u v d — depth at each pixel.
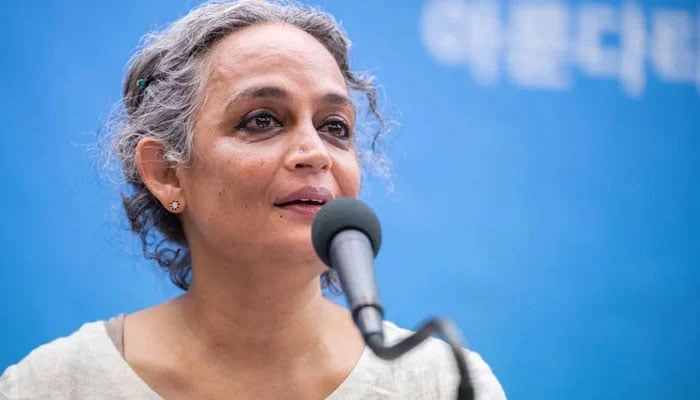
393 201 9.42
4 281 8.62
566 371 9.66
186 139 5.25
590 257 9.85
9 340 8.60
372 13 9.48
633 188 10.02
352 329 5.56
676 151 10.16
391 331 5.66
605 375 9.78
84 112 8.86
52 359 5.35
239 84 5.12
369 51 9.45
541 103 9.84
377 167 6.35
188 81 5.32
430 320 3.48
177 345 5.31
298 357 5.30
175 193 5.38
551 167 9.83
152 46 5.63
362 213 4.08
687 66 10.23
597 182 9.93
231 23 5.36
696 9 10.25
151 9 9.05
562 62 9.92
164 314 5.46
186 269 5.96
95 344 5.35
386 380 5.35
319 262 5.04
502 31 9.77
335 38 5.79
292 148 5.04
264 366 5.27
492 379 5.60
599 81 10.00
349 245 3.95
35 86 8.78
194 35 5.38
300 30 5.47
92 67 8.90
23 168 8.73
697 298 10.08
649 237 10.02
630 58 10.10
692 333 10.02
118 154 5.75
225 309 5.22
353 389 5.29
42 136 8.77
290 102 5.11
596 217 9.91
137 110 5.64
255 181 4.99
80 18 8.89
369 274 3.83
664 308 9.98
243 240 5.03
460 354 3.47
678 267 10.06
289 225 4.97
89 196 8.79
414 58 9.56
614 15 10.08
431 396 5.39
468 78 9.66
